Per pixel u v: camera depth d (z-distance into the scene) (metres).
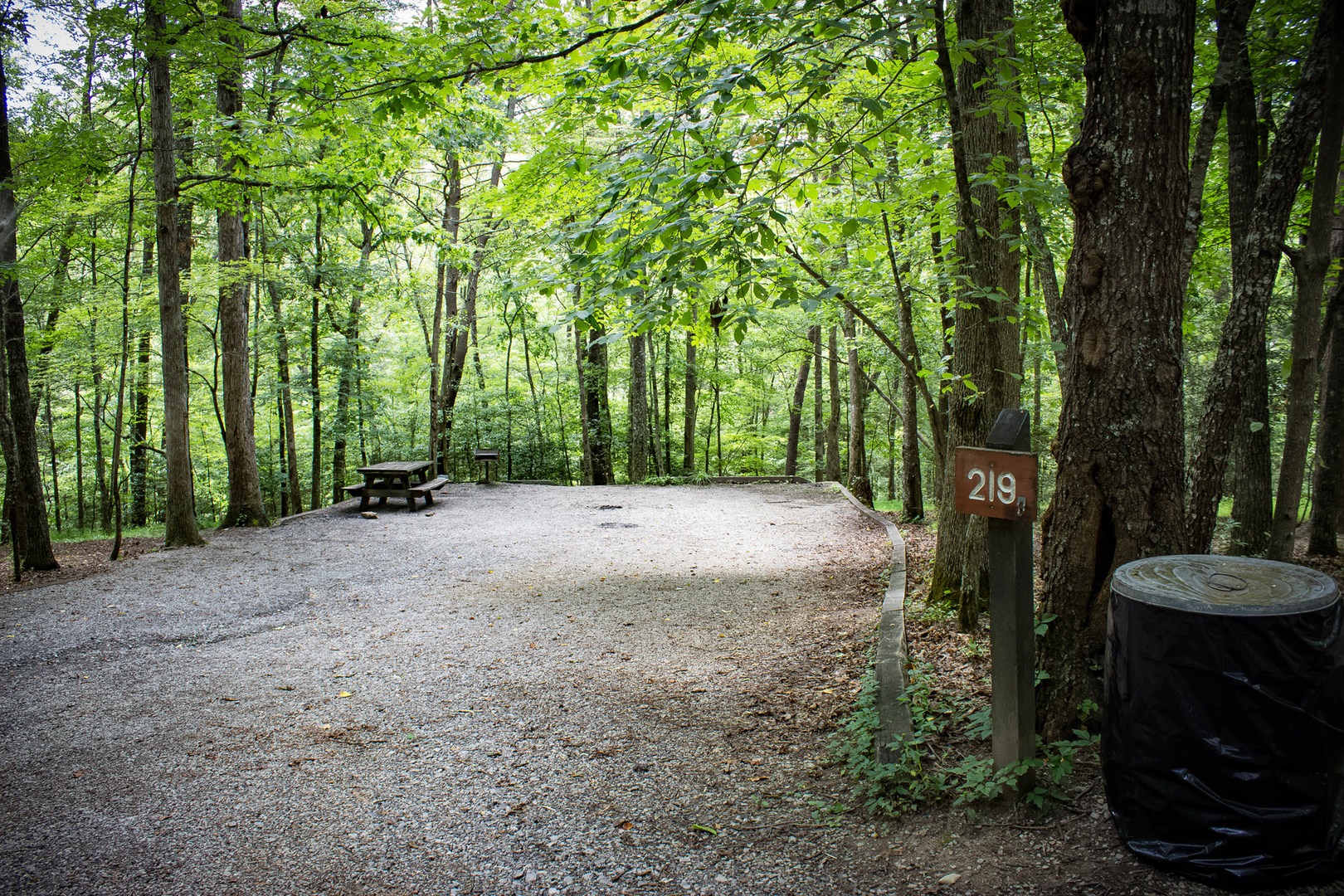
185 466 9.92
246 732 4.33
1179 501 2.94
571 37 4.78
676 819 3.25
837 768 3.54
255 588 7.73
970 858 2.62
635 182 3.96
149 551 10.07
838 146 4.56
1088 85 3.03
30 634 6.25
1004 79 4.03
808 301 3.60
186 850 3.15
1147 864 2.36
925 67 4.88
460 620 6.60
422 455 24.23
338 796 3.57
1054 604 3.16
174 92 10.54
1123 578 2.48
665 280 3.79
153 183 10.02
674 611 6.75
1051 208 5.74
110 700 4.84
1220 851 2.23
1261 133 7.24
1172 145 2.87
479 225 17.27
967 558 5.20
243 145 8.69
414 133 9.45
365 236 16.88
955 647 4.82
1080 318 3.05
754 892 2.68
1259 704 2.15
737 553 9.22
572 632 6.18
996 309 4.96
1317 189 4.50
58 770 3.89
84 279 14.28
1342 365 8.00
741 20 3.89
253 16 8.72
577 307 4.23
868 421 21.92
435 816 3.38
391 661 5.54
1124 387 2.94
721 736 4.08
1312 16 6.12
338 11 10.17
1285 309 11.52
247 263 11.60
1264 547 7.17
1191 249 5.32
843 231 4.72
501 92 5.13
